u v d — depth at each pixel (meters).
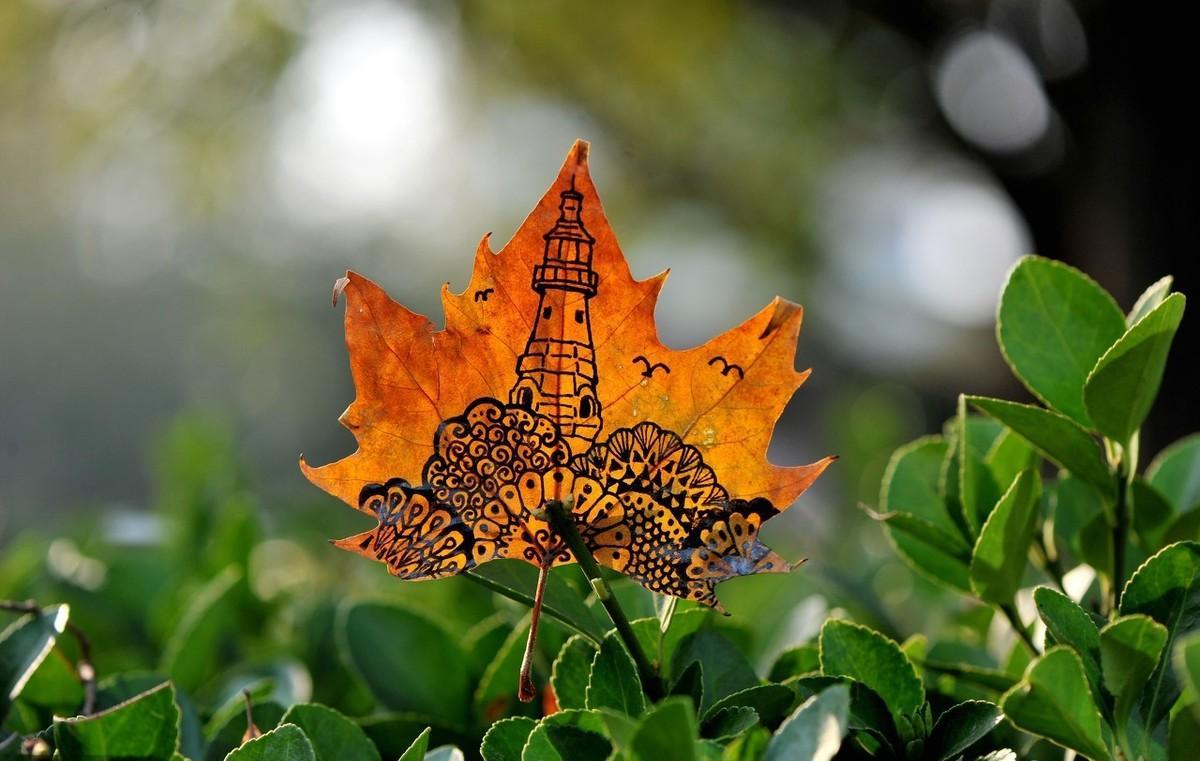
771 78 5.68
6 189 10.32
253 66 5.95
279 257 11.24
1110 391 1.22
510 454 1.19
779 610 1.54
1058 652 1.13
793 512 2.73
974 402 1.24
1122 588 1.25
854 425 2.42
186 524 1.81
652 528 1.20
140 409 12.53
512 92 6.23
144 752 1.21
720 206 5.85
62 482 11.92
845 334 5.77
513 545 1.19
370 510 1.18
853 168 5.95
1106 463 1.25
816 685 1.19
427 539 1.19
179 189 7.16
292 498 2.91
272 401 12.66
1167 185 3.57
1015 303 1.27
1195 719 1.14
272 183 7.52
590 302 1.19
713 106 5.88
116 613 1.51
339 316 12.29
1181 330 3.35
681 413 1.19
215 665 1.46
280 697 1.35
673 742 1.10
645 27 5.71
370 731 1.26
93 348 12.41
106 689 1.29
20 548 1.69
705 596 1.19
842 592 1.39
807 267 5.82
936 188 6.05
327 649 1.42
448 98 6.35
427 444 1.19
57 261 12.12
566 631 1.28
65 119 6.38
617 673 1.19
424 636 1.33
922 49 5.02
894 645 1.20
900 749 1.19
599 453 1.19
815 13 5.17
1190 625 1.18
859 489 2.35
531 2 5.71
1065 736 1.15
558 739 1.16
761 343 1.19
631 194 6.14
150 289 12.48
